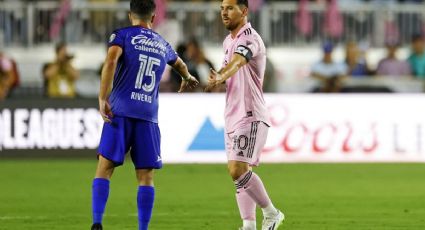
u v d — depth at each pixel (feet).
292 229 111.34
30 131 185.57
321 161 185.57
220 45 229.25
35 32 227.61
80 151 186.50
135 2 92.38
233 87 94.94
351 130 185.57
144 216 91.66
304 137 185.06
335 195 143.43
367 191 148.05
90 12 227.61
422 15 234.17
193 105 184.34
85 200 137.08
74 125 186.19
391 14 233.96
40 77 226.58
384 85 218.38
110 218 119.24
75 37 228.02
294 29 230.48
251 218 95.96
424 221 117.70
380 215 122.83
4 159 185.57
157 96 92.63
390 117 186.19
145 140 91.15
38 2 227.40
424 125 186.29
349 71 218.38
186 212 125.18
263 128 95.55
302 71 229.25
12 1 228.63
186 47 199.00
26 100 185.47
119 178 164.04
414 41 220.84
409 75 220.23
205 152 184.96
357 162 185.98
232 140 95.35
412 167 180.34
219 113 184.75
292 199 139.03
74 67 218.18
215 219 119.03
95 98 187.01
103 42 228.02
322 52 230.07
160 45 92.38
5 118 185.26
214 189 149.48
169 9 227.20
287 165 182.50
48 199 138.10
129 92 90.43
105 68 88.79
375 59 233.55
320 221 117.70
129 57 90.17
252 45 92.17
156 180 161.07
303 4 230.27
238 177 94.99
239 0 94.12
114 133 90.07
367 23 233.96
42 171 170.81
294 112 184.75
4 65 212.43
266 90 206.90
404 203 134.62
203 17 228.63
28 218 119.65
